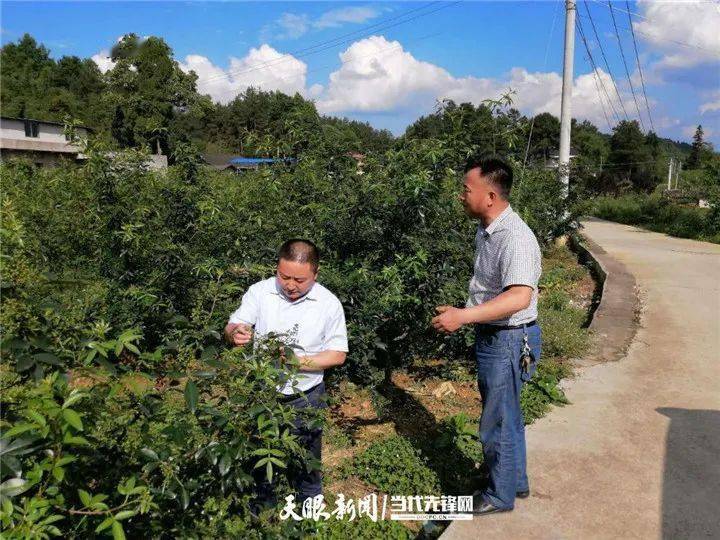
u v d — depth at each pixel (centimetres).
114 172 532
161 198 536
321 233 458
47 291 210
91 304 387
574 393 493
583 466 373
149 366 210
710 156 2858
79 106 4950
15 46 6725
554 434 416
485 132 517
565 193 1305
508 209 291
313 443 290
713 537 304
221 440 211
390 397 488
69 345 194
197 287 497
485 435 310
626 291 902
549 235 1267
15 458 146
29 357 167
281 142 531
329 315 290
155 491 193
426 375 530
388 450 397
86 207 559
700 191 2400
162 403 210
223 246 507
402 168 444
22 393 167
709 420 443
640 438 412
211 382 220
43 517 162
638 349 618
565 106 1352
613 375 538
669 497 340
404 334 452
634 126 6319
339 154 538
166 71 3988
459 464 388
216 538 232
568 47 1334
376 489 367
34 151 2992
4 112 4512
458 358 550
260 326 291
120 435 211
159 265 493
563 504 331
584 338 634
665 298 860
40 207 625
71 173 651
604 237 1778
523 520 316
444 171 457
